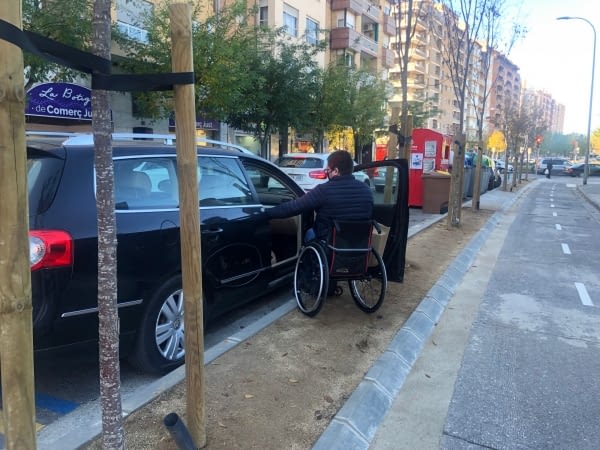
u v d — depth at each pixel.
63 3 8.29
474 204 14.80
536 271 7.62
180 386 3.39
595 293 6.44
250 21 23.59
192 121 2.39
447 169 16.30
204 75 11.71
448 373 4.00
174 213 3.79
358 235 4.67
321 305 4.67
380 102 24.11
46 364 3.11
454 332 4.92
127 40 11.87
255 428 2.96
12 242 1.60
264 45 16.41
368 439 3.05
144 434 2.85
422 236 9.69
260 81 14.35
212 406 3.19
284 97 16.27
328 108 19.83
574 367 4.16
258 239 4.83
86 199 3.21
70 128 11.88
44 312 2.97
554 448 3.01
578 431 3.20
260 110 15.52
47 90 10.91
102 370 2.05
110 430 2.08
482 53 14.07
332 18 32.84
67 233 3.05
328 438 2.87
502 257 8.65
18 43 1.53
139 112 15.04
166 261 3.67
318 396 3.37
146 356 3.62
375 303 5.15
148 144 3.95
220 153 4.67
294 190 5.89
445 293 6.07
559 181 37.97
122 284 3.41
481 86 26.28
